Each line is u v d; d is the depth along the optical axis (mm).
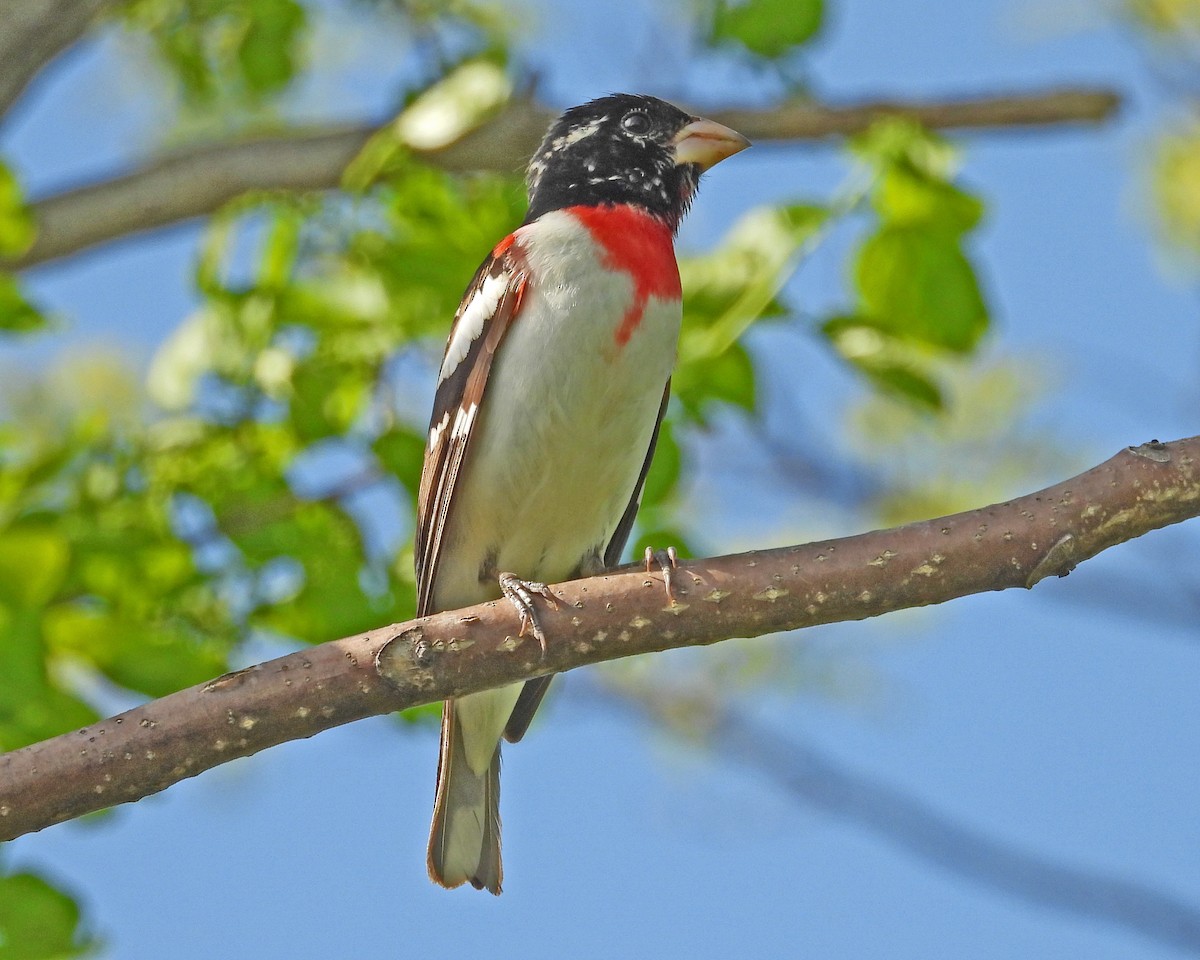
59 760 6652
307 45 12250
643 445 9086
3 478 10172
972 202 9273
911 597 6938
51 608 9859
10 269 10570
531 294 8773
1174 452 6867
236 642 10180
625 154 9844
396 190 10352
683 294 9875
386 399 10305
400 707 6977
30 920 9234
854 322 9664
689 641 7062
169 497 10070
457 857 9172
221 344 10250
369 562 10234
